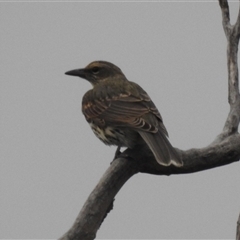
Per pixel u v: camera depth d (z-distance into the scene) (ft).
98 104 45.73
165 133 41.47
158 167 37.81
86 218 35.32
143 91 46.78
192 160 37.73
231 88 45.62
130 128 41.75
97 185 36.01
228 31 47.16
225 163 38.27
